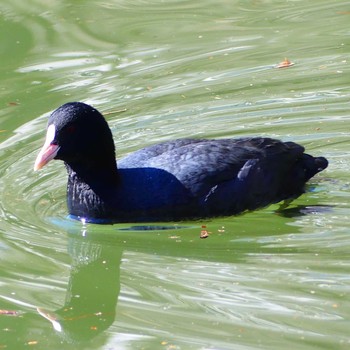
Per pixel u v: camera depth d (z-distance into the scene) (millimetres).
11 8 21094
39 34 19656
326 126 15039
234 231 12141
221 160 12594
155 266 11172
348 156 14031
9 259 11477
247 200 12578
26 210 13023
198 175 12391
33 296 10539
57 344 9430
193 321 9594
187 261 11273
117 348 9172
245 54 18266
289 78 17000
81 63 18250
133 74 17594
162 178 12430
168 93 16703
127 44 19125
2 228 12414
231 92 16609
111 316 9914
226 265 11047
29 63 18406
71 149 12359
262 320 9508
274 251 11375
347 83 16547
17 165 14391
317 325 9320
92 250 11781
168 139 14859
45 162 12312
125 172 12633
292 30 19375
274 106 15891
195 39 19203
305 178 13234
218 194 12375
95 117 12414
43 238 12141
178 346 9055
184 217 12430
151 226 12422
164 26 20016
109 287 10672
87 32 19781
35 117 15992
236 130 15094
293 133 14867
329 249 11297
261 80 17016
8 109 16391
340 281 10352
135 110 16062
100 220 12586
